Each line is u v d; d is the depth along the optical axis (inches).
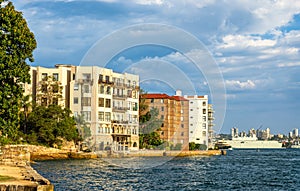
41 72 4060.0
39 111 3622.0
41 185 1223.5
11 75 1592.0
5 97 1609.3
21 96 1681.8
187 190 1705.2
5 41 1582.2
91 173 2249.0
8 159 2447.1
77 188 1663.4
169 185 1841.8
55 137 3553.2
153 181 1967.3
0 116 1632.6
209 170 2790.4
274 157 5447.8
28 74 1658.5
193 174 2407.7
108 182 1876.2
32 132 3563.0
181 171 2581.2
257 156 5757.9
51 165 2763.3
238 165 3472.0
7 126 1641.2
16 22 1614.2
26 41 1626.5
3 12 1596.9
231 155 5964.6
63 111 3666.3
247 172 2694.4
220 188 1796.3
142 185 1812.3
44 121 3585.1
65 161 3122.5
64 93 4057.6
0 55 1553.9
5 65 1584.6
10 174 1494.8
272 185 1951.3
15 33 1600.6
